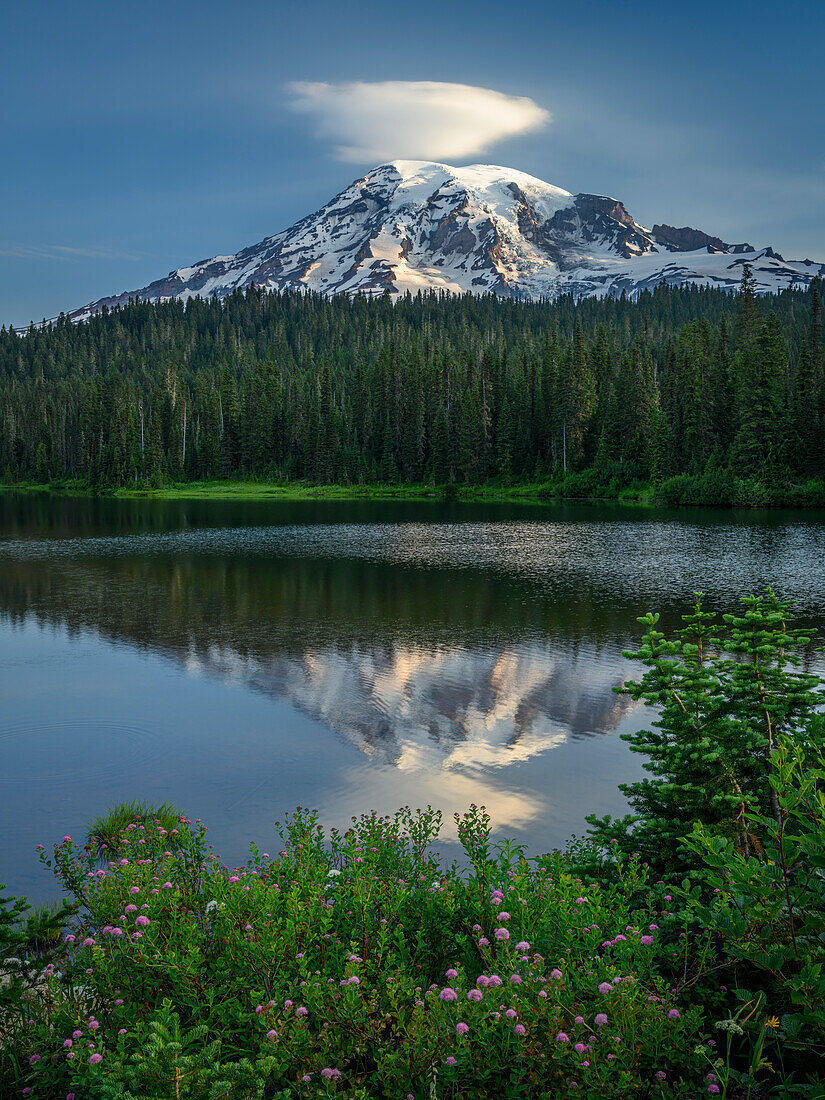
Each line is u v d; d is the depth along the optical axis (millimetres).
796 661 7590
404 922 5152
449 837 10367
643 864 6562
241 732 15211
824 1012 3699
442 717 16172
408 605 29422
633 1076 3814
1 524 70375
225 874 5512
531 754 13969
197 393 164750
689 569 38344
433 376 141875
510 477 121250
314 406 137250
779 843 4188
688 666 8008
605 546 48938
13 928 7246
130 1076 3688
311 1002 4191
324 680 19109
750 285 108500
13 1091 4281
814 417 89250
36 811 11500
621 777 12805
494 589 33000
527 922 4848
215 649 22453
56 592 32750
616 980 4117
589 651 22031
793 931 4043
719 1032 4594
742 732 7250
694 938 5242
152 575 37625
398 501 107812
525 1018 3979
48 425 167375
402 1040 4195
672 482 89312
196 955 4508
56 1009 4590
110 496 126562
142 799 11938
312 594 31938
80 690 18281
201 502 109438
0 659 21375
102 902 5453
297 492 126375
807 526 61312
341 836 10438
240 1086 3787
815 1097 3443
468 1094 3904
